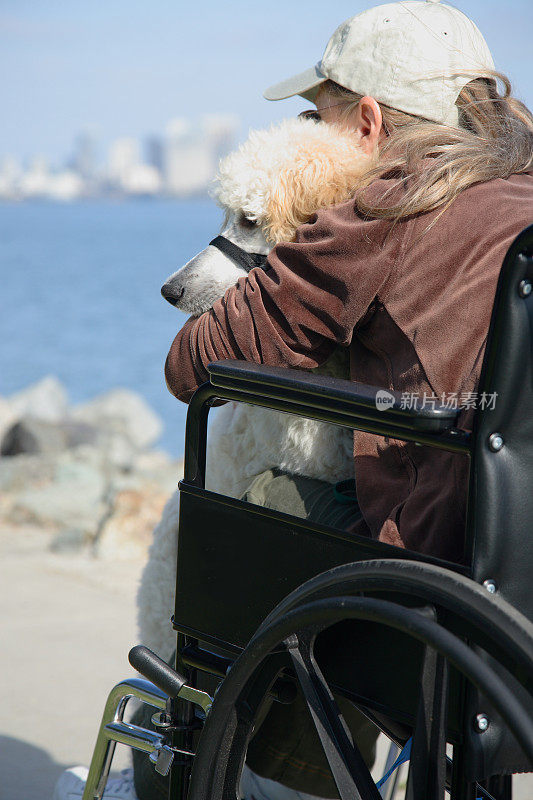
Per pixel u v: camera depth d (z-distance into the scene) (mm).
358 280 2602
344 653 2332
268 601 2428
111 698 2848
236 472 3311
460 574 2025
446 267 2545
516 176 2758
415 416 2055
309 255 2646
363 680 2293
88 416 23938
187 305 3105
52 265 135250
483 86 2977
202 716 2652
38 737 5219
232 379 2449
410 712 2191
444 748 2047
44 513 10258
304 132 3057
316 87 3205
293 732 3141
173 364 2941
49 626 6949
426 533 2496
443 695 2025
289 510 3018
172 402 38875
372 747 3516
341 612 2031
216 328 2799
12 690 5816
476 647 2047
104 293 92312
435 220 2572
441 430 2078
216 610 2562
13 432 17594
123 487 10477
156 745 2672
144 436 23844
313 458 3049
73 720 5445
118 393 24953
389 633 2227
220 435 3352
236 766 2379
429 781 2031
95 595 7684
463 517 2453
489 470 2055
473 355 2494
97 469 12641
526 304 2018
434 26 2965
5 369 47688
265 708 3045
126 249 190750
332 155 2947
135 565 8531
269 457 3199
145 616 3482
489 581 2080
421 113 2922
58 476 11664
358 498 2771
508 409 2043
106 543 8844
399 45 2930
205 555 2578
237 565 2498
